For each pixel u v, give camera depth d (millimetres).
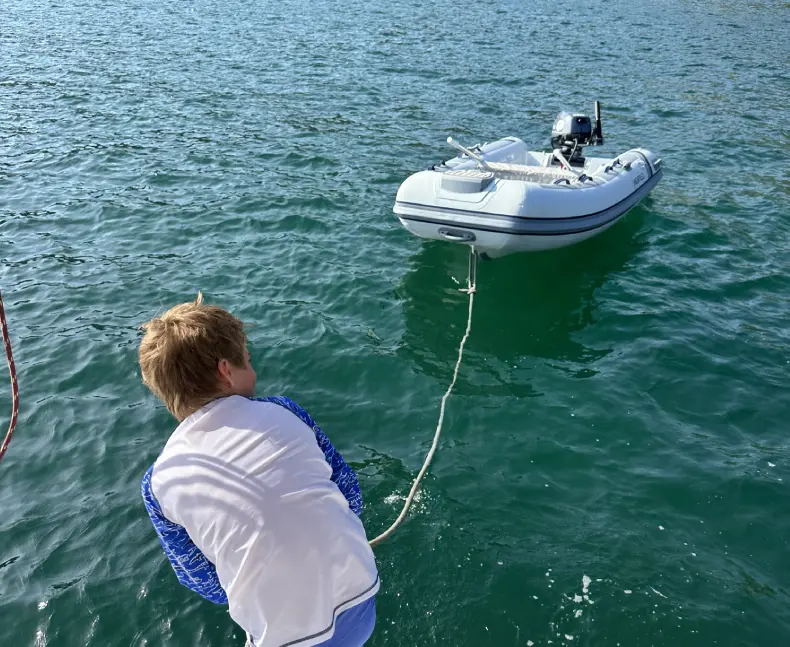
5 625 2887
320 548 1467
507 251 5891
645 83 13703
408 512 3496
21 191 7852
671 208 7598
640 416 4289
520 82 13648
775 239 6891
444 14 22000
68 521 3443
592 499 3623
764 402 4441
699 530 3430
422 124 10766
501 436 4117
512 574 3148
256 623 1471
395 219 7234
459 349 5027
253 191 7887
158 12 21219
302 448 1538
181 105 11352
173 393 1576
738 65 15352
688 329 5273
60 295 5688
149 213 7305
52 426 4141
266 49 15945
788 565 3238
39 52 15180
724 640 2863
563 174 6422
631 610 2980
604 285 5949
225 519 1438
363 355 4910
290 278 5996
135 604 2979
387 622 2914
